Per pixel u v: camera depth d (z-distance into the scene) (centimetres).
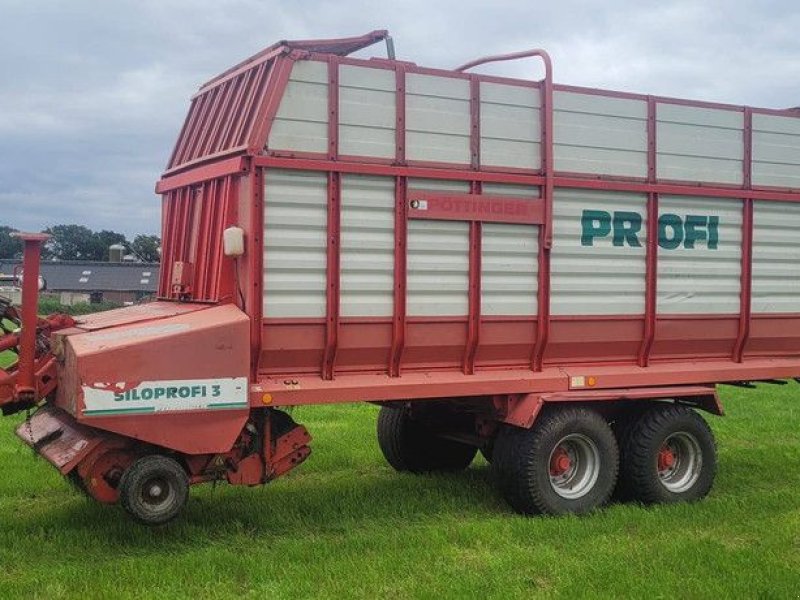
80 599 532
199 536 678
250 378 661
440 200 718
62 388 639
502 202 743
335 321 680
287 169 662
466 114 732
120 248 6238
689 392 814
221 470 664
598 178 790
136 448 640
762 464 994
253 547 656
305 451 700
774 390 1786
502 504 798
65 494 814
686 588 551
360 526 719
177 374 623
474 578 569
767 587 551
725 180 858
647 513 748
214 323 638
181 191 793
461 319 733
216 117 760
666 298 829
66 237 8869
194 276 741
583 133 784
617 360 820
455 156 727
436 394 723
